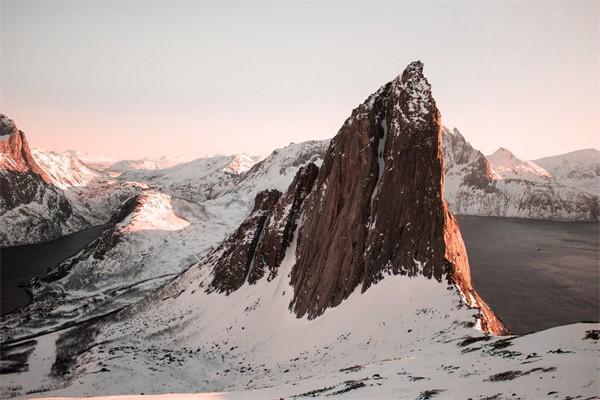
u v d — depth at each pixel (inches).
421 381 1264.8
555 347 1250.6
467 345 1630.2
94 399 1760.6
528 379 1042.1
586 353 1135.6
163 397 1674.5
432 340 1927.9
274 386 1876.2
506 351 1355.8
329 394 1333.7
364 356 2033.7
